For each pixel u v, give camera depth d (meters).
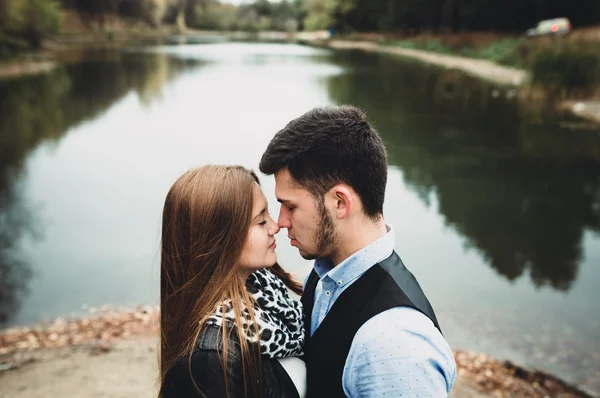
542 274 6.21
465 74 31.19
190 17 120.31
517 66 30.98
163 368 1.29
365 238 1.27
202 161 11.07
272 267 1.66
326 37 90.19
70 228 7.54
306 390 1.29
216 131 14.29
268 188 7.44
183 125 15.22
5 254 6.61
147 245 6.96
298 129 1.24
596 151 12.61
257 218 1.28
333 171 1.21
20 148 12.66
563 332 4.87
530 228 7.73
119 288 5.74
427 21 57.03
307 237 1.27
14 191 9.27
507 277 6.08
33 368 3.94
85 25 78.81
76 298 5.46
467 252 6.79
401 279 1.22
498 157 11.95
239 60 40.69
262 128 14.59
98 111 18.08
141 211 8.23
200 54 48.06
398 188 9.50
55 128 15.17
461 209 8.48
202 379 1.13
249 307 1.22
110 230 7.46
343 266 1.25
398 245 6.94
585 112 17.73
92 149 12.45
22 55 36.56
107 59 40.72
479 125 15.72
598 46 19.67
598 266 6.46
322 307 1.31
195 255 1.23
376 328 1.13
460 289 5.73
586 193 9.49
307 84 25.06
